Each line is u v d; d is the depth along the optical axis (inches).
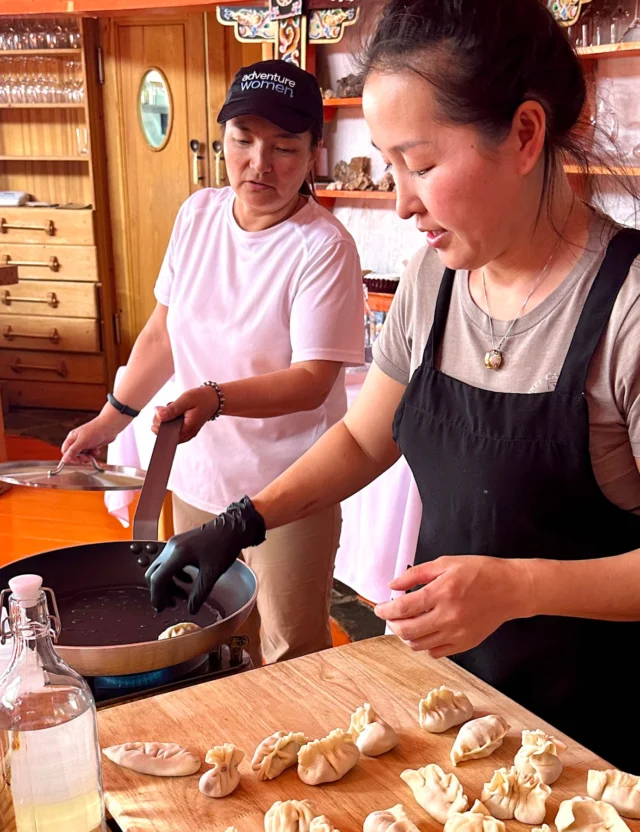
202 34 200.7
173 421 60.1
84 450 74.8
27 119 223.0
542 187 41.3
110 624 52.9
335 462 52.4
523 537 44.1
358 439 53.2
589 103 42.3
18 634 34.5
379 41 37.0
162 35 202.7
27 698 33.8
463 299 46.8
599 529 43.3
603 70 129.1
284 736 39.1
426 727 41.0
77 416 219.6
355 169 160.2
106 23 204.2
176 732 40.7
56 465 62.1
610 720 45.8
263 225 71.6
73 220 211.3
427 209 38.4
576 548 43.6
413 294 49.9
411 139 36.4
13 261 216.5
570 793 36.7
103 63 207.2
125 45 205.2
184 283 75.1
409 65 35.4
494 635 46.3
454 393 46.4
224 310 72.8
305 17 149.7
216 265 73.3
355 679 45.3
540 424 42.6
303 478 51.8
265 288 70.9
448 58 34.9
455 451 45.7
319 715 42.1
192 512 77.4
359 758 39.3
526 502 43.4
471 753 38.8
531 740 38.7
